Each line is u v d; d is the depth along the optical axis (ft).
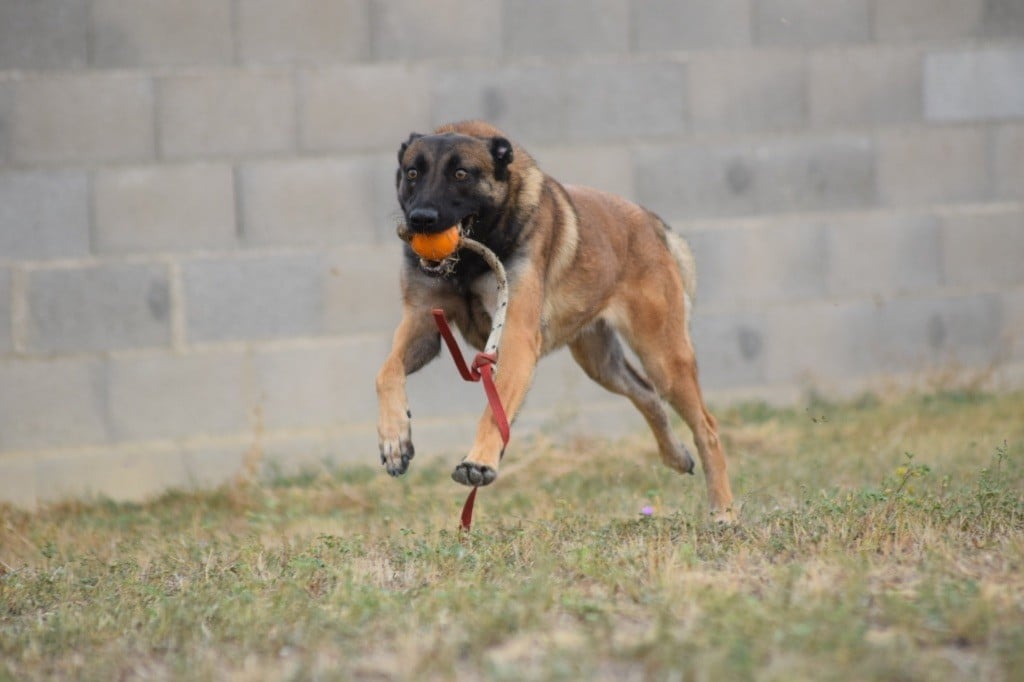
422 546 25.38
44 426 44.98
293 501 39.32
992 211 52.90
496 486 39.65
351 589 21.88
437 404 48.16
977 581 20.95
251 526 33.86
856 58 51.24
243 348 46.55
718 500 31.94
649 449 42.78
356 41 46.93
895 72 51.62
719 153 50.16
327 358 47.19
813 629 17.88
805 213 51.16
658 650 17.44
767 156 50.62
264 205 46.55
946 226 52.54
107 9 44.96
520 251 27.76
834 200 51.39
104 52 45.03
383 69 47.19
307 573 23.68
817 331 51.57
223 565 25.90
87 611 22.11
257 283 46.60
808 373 51.55
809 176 51.13
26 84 44.50
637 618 19.77
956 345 52.95
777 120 50.67
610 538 25.71
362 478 42.75
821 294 51.49
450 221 26.43
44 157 44.75
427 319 27.78
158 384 45.88
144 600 22.85
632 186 49.49
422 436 48.01
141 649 19.85
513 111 48.42
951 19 52.11
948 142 52.29
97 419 45.44
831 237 51.39
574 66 48.75
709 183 50.21
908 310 52.39
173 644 19.93
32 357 44.83
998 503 26.45
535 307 27.78
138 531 34.96
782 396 51.37
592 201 30.91
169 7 45.44
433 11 47.47
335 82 46.80
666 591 20.52
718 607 19.08
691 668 16.62
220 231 46.21
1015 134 52.90
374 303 47.55
